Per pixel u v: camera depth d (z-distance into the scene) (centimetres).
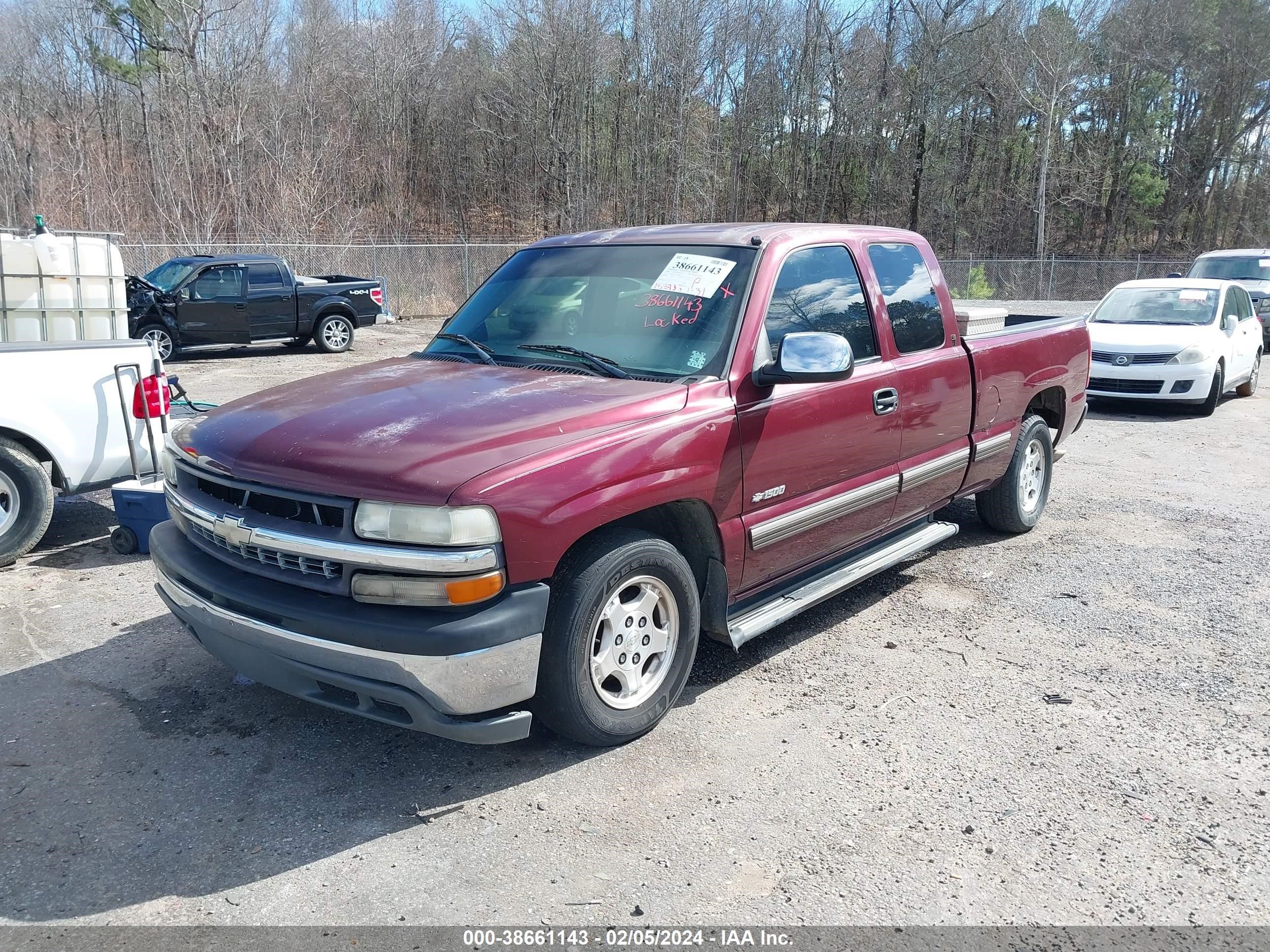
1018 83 4634
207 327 1653
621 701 365
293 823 325
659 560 361
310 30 4162
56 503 738
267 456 336
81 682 428
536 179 4766
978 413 555
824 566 473
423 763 363
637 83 4553
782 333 417
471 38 4847
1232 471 872
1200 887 296
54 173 3184
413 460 313
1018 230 5006
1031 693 426
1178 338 1159
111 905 285
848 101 4816
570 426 340
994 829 324
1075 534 673
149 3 3428
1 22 3753
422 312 2655
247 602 328
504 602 313
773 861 306
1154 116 4916
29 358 573
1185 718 404
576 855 309
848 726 394
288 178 3316
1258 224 5056
